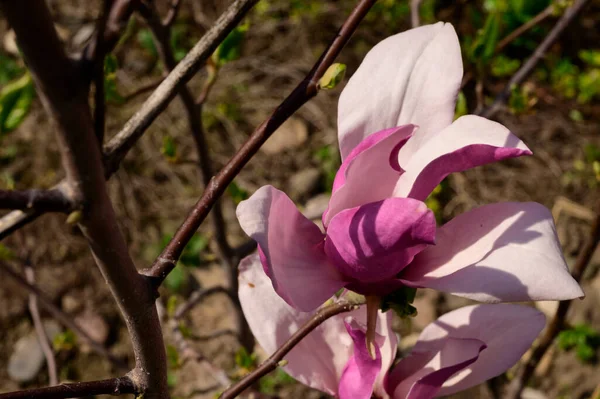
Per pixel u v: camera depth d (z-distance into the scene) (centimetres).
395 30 265
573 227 230
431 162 74
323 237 76
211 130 255
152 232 235
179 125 252
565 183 241
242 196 129
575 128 253
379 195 76
